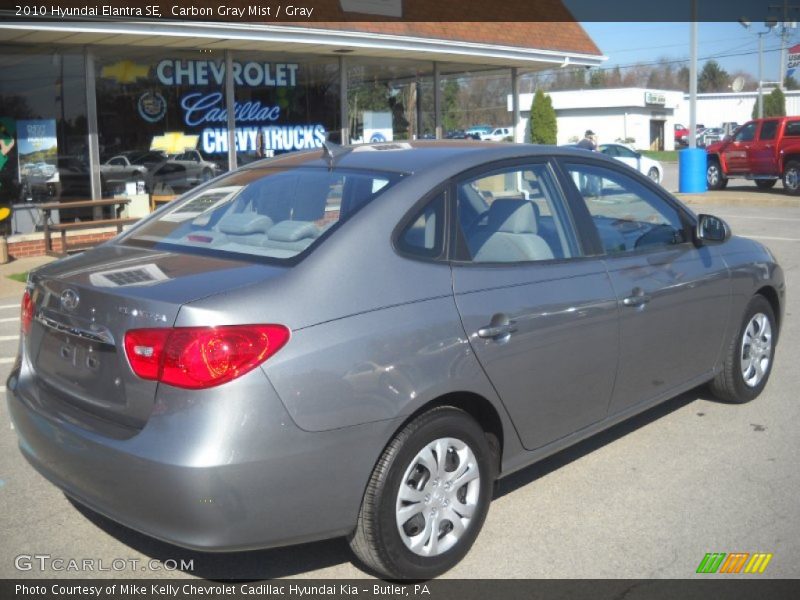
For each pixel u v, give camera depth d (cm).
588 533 396
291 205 388
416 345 337
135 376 309
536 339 386
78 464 325
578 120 5791
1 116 1213
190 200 441
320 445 310
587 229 434
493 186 402
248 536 304
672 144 6172
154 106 1353
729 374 547
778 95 5300
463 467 360
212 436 295
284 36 1301
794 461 477
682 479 454
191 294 311
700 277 492
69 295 339
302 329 312
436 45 1524
